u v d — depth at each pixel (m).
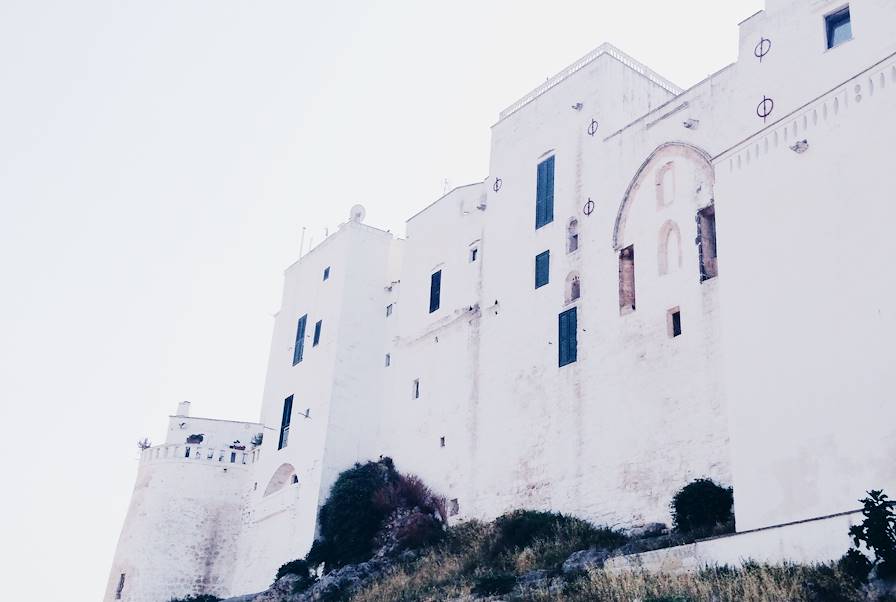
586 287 37.78
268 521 50.53
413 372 47.53
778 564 23.00
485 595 30.97
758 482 25.09
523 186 43.34
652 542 29.11
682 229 34.09
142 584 51.50
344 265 51.97
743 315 26.84
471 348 43.69
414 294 49.47
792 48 31.23
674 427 32.16
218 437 59.94
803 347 24.98
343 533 43.75
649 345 34.06
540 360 39.12
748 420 25.83
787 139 27.06
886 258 23.66
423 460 44.56
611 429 34.62
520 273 41.84
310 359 52.12
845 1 29.83
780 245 26.39
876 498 20.92
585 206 39.06
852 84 25.69
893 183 24.00
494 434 40.50
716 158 29.22
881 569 20.36
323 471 46.94
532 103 44.31
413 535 40.94
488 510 39.50
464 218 47.09
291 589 42.78
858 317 23.89
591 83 40.84
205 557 52.72
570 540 33.00
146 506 53.75
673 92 42.91
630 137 37.66
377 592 36.62
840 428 23.52
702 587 23.48
